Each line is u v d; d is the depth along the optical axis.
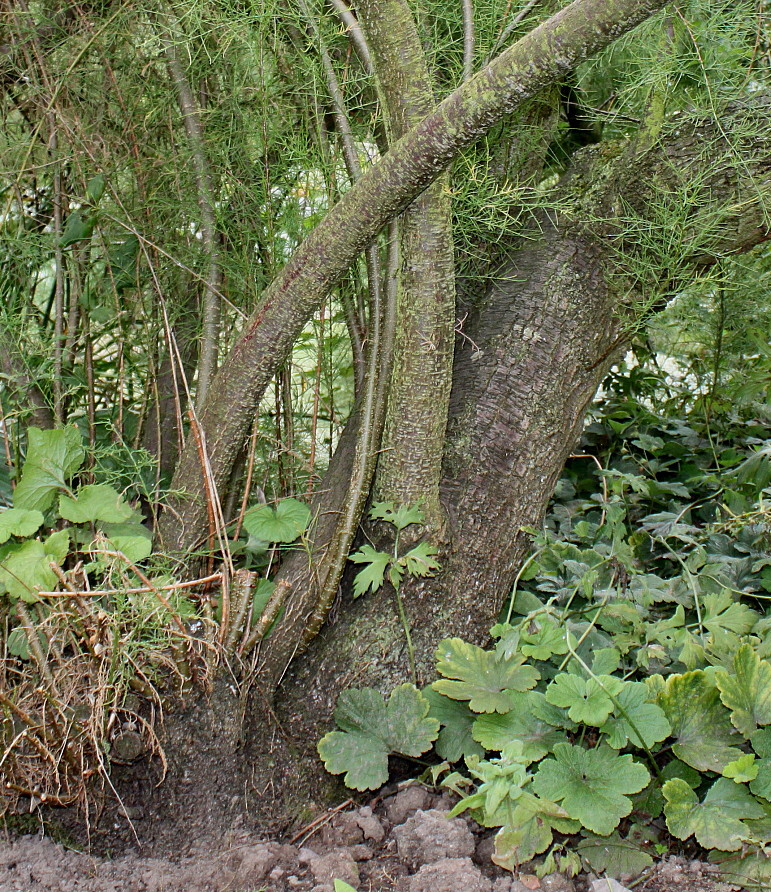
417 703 1.75
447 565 1.91
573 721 1.65
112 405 2.30
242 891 1.53
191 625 1.77
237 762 1.71
